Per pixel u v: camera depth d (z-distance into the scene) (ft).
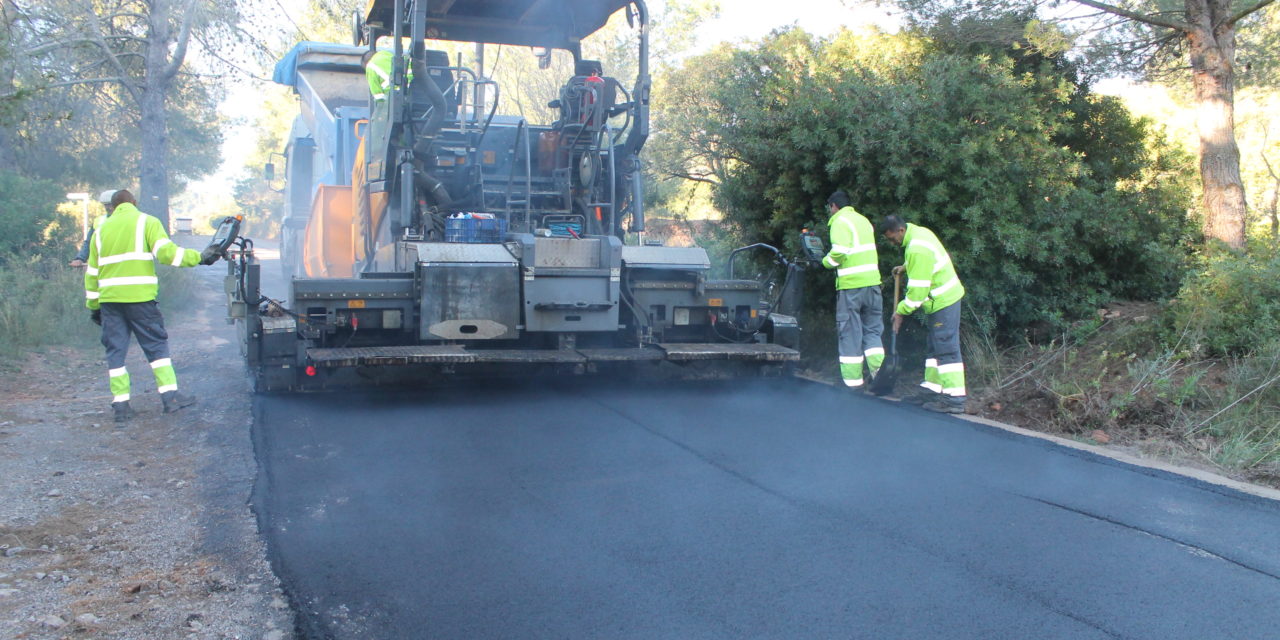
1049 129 27.78
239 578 12.53
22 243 42.55
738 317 26.27
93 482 16.89
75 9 63.36
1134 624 11.25
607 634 10.85
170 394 22.63
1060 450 19.35
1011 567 12.94
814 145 28.04
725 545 13.64
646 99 26.89
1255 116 45.91
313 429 20.29
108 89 75.46
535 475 17.02
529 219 27.55
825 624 11.16
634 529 14.25
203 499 15.84
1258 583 12.51
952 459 18.53
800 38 36.27
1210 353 23.54
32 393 25.00
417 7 24.50
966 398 24.70
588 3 27.86
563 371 23.81
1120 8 28.86
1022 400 23.85
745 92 31.81
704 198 56.24
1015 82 27.04
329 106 41.42
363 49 42.57
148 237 22.07
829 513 15.11
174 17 67.36
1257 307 23.16
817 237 26.22
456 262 23.00
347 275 35.17
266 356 22.43
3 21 35.78
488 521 14.56
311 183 44.47
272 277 57.26
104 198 22.43
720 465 17.83
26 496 16.02
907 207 27.30
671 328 26.14
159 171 64.69
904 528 14.44
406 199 25.48
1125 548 13.74
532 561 12.99
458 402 23.30
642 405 23.32
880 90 27.27
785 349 25.17
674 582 12.31
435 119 25.32
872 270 25.13
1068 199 27.37
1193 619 11.40
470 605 11.59
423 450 18.65
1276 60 34.76
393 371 24.38
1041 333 28.27
